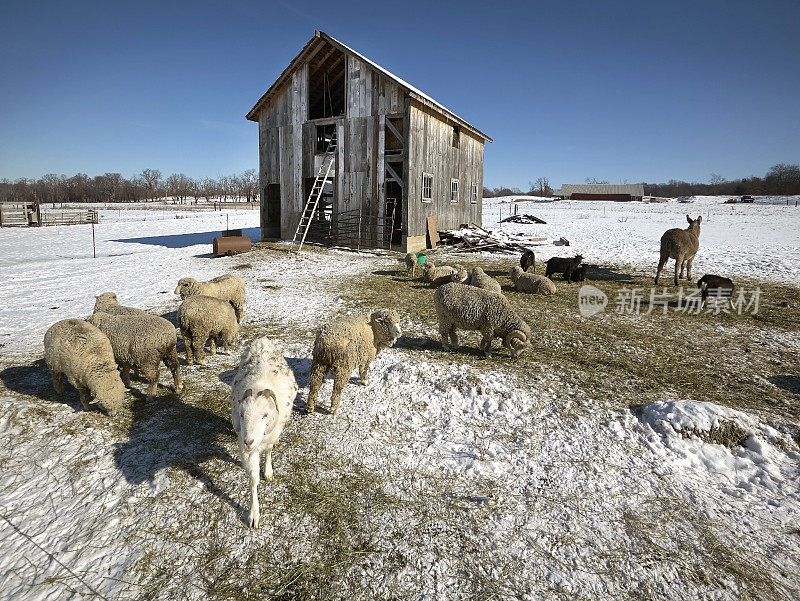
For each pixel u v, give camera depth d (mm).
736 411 5633
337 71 22547
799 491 4566
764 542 3898
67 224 38125
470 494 4461
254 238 27984
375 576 3533
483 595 3379
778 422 5605
